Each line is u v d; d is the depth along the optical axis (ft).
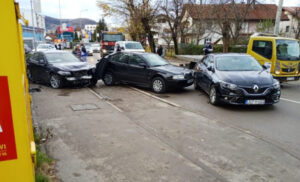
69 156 12.92
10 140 6.21
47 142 14.62
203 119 19.39
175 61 74.64
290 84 38.06
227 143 14.87
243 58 27.12
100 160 12.53
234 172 11.62
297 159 13.00
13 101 6.10
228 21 75.41
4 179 6.34
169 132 16.51
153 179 10.91
